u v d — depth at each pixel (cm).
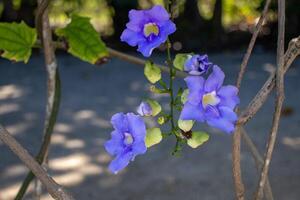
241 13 1236
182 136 122
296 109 753
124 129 116
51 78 172
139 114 125
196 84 111
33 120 742
